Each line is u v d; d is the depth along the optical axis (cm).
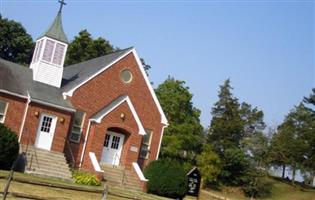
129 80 3566
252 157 6500
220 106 7162
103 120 3303
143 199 2509
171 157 5266
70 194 2077
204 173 5550
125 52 3553
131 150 3388
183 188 3152
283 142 6781
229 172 6131
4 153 2634
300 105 7338
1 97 3023
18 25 6806
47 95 3209
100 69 3434
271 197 6272
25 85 3178
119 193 2602
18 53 6800
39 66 3319
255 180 6134
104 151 3378
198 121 5569
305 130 6981
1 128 2683
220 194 5747
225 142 6569
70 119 3222
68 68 4075
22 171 2758
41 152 3016
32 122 3092
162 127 3678
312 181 6850
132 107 3409
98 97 3412
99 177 3072
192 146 5675
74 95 3319
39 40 3450
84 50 6638
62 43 3403
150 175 3234
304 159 6875
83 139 3294
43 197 1708
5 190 1426
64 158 3089
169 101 5356
